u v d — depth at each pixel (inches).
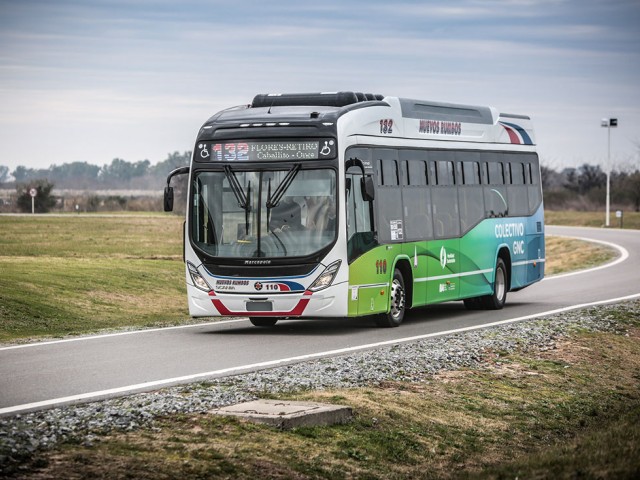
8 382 508.1
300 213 729.0
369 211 764.0
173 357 612.1
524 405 538.6
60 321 968.9
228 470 368.5
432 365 593.6
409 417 474.9
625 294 1101.1
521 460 417.4
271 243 729.6
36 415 415.5
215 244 739.4
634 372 668.1
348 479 388.8
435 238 857.5
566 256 2001.7
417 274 830.5
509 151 1008.2
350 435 431.8
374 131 780.6
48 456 358.0
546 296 1114.1
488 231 949.2
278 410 435.2
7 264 1283.2
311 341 704.4
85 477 340.8
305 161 731.4
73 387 491.8
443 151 882.1
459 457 442.0
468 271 912.3
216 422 416.8
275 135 735.1
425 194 847.7
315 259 722.8
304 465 390.9
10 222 2903.5
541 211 1082.7
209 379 518.0
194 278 745.0
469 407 515.5
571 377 617.6
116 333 761.6
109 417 413.7
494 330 756.0
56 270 1244.5
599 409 561.9
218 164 743.7
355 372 550.3
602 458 402.0
